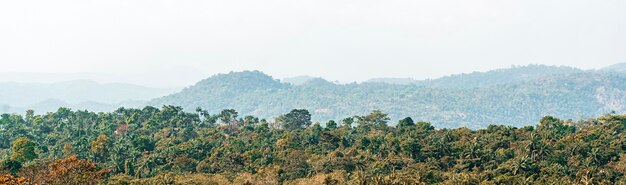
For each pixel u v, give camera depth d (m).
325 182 145.00
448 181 150.88
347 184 146.00
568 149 175.75
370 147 193.50
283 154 188.25
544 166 163.00
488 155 174.62
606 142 180.88
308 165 173.12
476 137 197.88
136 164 184.62
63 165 130.25
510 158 173.75
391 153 182.38
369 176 151.75
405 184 139.12
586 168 159.62
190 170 179.38
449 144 187.75
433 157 180.12
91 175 130.62
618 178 153.38
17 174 136.50
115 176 166.38
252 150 191.75
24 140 194.25
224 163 180.00
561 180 148.00
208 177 159.75
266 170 166.50
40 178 127.31
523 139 195.75
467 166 172.25
